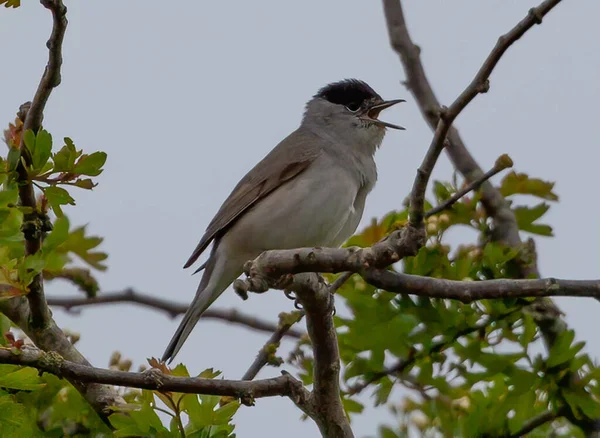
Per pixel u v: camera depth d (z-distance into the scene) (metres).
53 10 7.65
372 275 7.43
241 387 7.67
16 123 8.82
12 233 8.09
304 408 8.20
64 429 8.95
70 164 8.27
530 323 9.95
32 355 7.29
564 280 7.40
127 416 8.15
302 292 7.52
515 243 11.09
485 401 10.38
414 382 10.27
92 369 7.38
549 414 9.98
